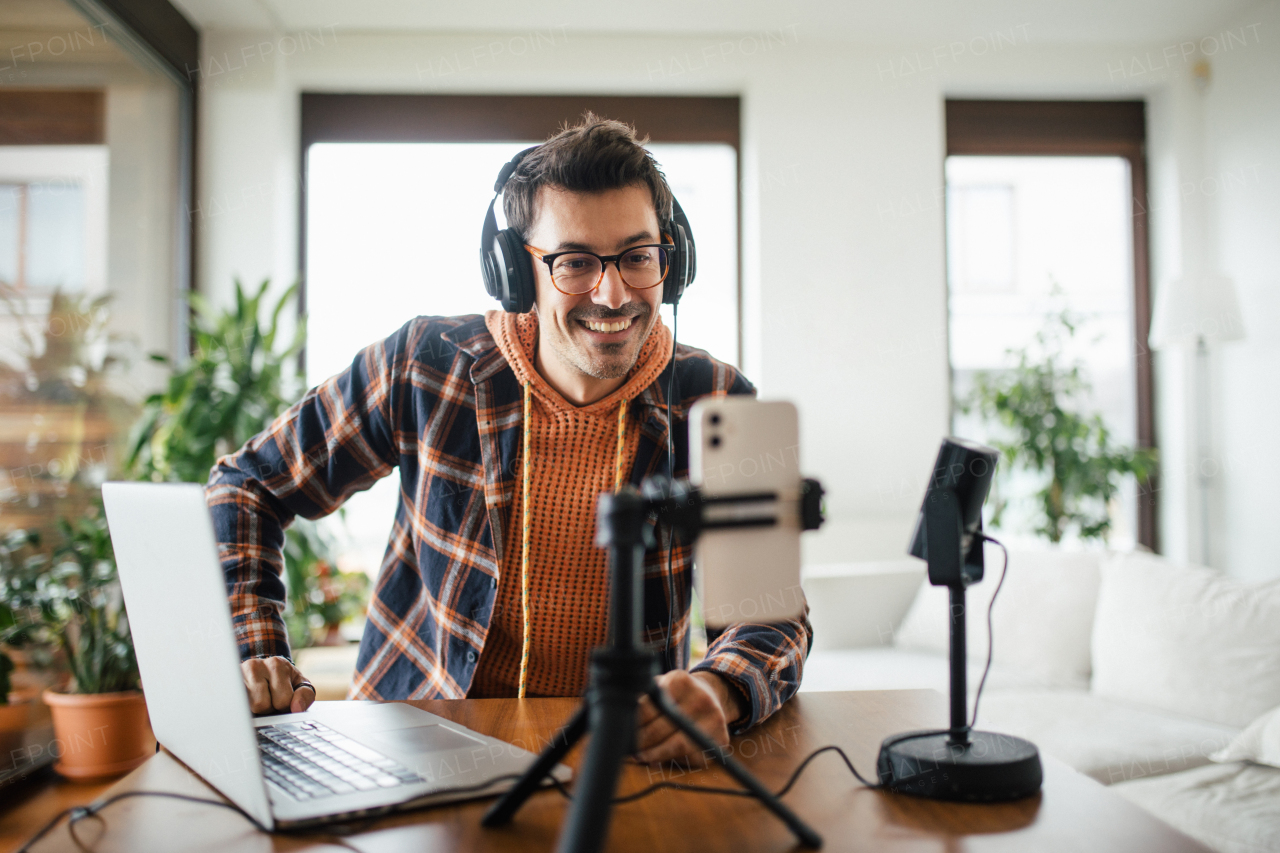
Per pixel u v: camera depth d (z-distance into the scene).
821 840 0.58
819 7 3.31
